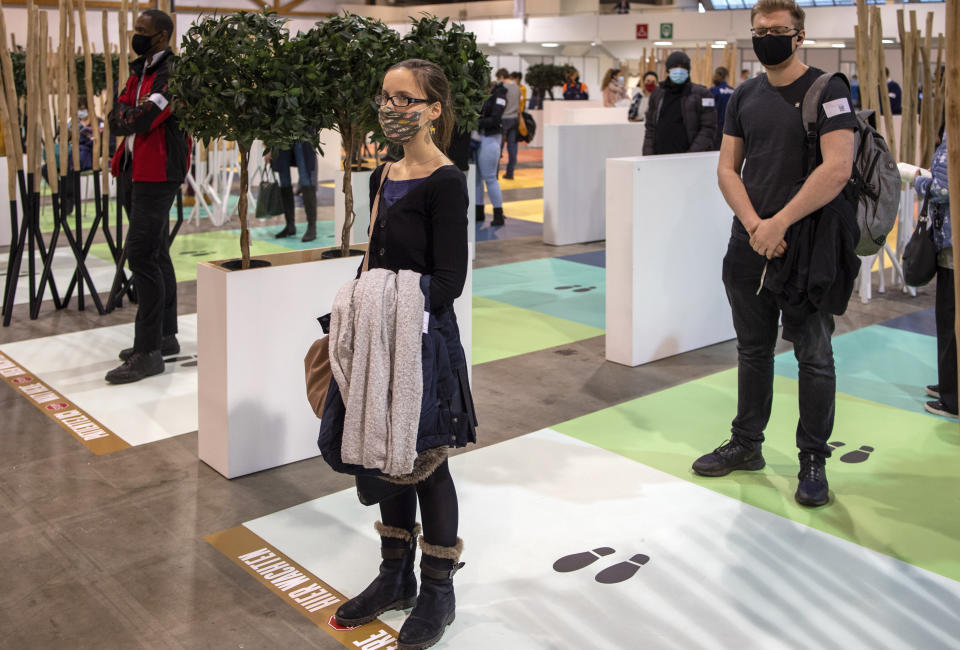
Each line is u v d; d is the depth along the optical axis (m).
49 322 5.01
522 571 2.40
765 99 2.72
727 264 2.91
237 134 2.86
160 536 2.62
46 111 4.98
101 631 2.14
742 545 2.53
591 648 2.06
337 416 1.93
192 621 2.19
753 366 2.95
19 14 14.76
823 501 2.77
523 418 3.57
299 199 10.04
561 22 16.92
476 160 8.24
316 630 2.15
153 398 3.79
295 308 3.02
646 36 16.25
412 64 1.94
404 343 1.85
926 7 13.15
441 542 2.06
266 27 2.87
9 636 2.12
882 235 2.71
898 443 3.29
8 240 7.21
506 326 5.02
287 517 2.74
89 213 8.61
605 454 3.20
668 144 5.96
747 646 2.06
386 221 1.99
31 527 2.67
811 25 14.16
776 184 2.70
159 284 4.00
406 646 2.03
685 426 3.48
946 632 2.11
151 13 3.80
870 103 5.15
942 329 3.51
